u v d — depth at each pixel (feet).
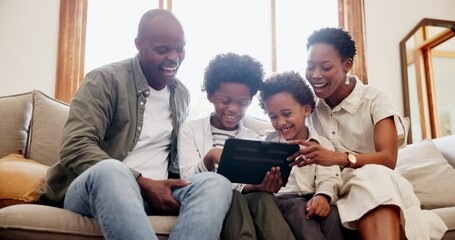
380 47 10.46
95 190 3.24
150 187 3.87
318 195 4.24
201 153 4.78
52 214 3.55
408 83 10.21
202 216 3.40
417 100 10.20
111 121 4.63
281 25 10.52
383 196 3.67
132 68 4.90
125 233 2.97
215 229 3.43
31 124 5.98
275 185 4.17
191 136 4.89
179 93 5.32
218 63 4.94
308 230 3.90
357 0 10.57
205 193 3.58
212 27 10.27
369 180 3.88
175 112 5.09
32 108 6.09
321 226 4.05
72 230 3.50
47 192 4.33
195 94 9.71
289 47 10.45
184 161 4.69
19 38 9.30
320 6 10.72
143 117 4.79
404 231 3.77
